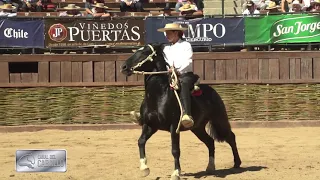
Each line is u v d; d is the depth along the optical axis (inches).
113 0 967.6
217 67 740.0
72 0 976.3
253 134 671.1
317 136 649.6
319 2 788.6
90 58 737.6
